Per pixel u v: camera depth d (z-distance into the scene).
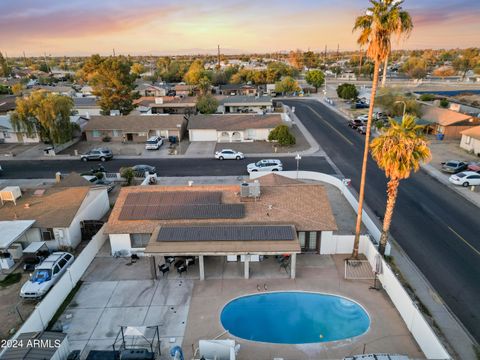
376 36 21.64
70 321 21.02
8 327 21.03
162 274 25.30
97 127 62.56
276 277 24.73
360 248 27.42
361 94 103.38
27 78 145.38
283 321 21.02
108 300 22.77
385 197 37.66
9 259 26.75
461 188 39.75
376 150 23.52
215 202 28.78
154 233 25.80
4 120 63.44
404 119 22.75
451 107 70.06
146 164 50.81
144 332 19.08
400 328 20.14
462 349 18.45
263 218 27.12
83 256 25.64
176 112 84.44
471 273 24.67
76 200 31.42
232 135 61.94
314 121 76.31
